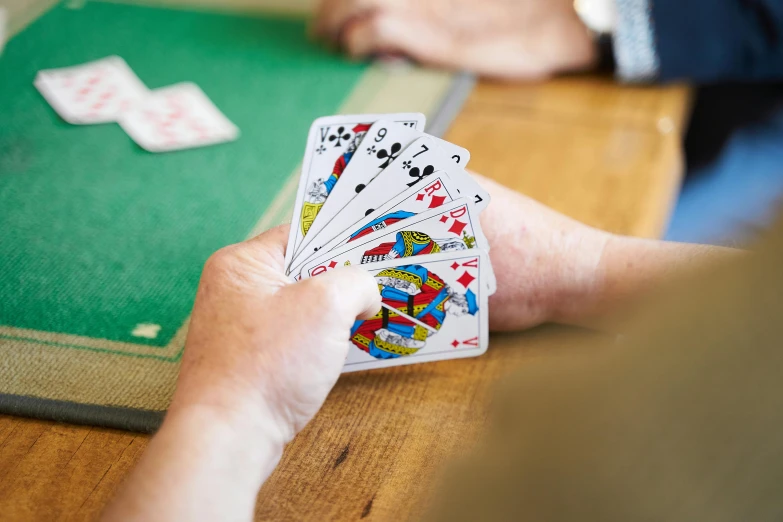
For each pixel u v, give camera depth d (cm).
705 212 178
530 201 104
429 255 88
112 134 148
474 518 35
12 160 140
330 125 94
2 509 79
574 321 103
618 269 98
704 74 160
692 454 26
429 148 90
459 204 88
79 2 194
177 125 149
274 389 71
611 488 28
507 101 158
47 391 93
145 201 130
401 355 96
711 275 26
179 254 118
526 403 33
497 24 166
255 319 74
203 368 72
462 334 95
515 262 99
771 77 159
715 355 25
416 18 167
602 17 164
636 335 28
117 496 65
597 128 148
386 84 162
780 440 25
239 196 132
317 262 86
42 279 112
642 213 124
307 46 177
